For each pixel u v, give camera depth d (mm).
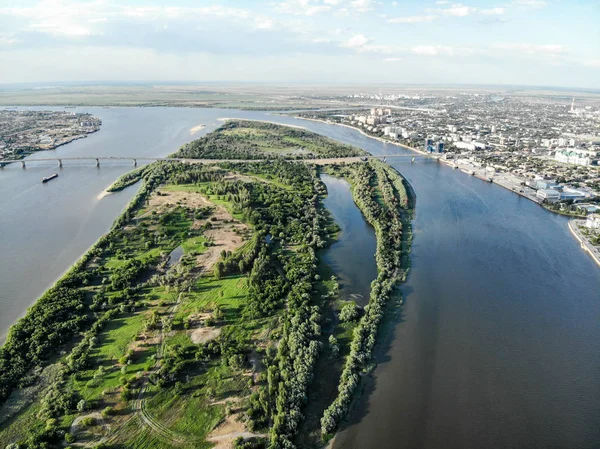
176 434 121375
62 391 135375
